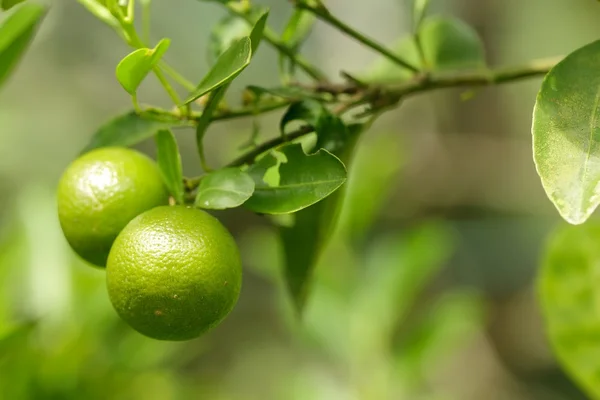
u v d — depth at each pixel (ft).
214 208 1.58
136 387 2.29
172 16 5.37
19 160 4.77
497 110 5.44
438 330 2.60
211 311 1.55
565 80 1.49
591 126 1.47
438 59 2.03
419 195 5.39
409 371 2.58
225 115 1.73
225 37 1.95
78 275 2.27
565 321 2.01
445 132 5.55
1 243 2.23
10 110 4.94
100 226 1.63
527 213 5.32
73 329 2.22
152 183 1.65
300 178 1.59
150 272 1.53
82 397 2.18
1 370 2.03
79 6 5.44
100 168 1.64
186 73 5.29
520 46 5.42
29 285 2.24
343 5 5.60
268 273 2.77
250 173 1.61
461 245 5.24
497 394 4.83
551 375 4.97
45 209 2.29
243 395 4.20
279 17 4.98
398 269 2.62
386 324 2.62
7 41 1.84
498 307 5.09
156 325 1.55
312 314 2.63
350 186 2.59
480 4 5.24
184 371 4.42
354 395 2.63
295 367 4.13
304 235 1.79
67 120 5.24
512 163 5.38
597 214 3.02
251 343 4.89
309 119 1.69
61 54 5.41
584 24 5.32
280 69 1.85
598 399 2.02
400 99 1.81
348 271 2.65
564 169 1.46
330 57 5.56
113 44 5.56
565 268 2.00
